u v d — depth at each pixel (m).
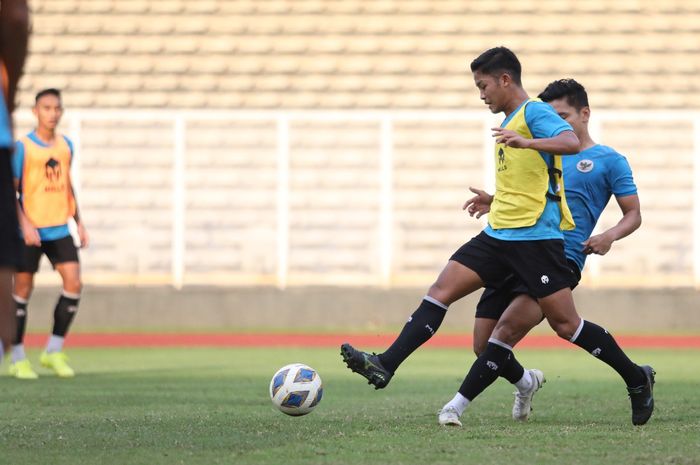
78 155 66.50
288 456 18.02
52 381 35.25
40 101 37.06
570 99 24.05
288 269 68.00
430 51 74.56
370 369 21.80
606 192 23.92
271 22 74.88
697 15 74.19
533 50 74.44
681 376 38.00
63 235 37.59
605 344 22.08
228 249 68.44
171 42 74.62
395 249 69.44
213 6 75.00
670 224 68.69
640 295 63.94
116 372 39.19
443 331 63.72
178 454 18.27
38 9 74.50
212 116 65.44
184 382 34.94
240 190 69.06
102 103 74.12
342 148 69.31
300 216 68.62
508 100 22.19
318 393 23.44
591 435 20.64
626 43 74.12
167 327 64.38
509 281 23.17
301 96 74.31
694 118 65.06
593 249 23.48
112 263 68.12
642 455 17.95
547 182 21.81
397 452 18.41
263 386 33.44
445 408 22.45
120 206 68.44
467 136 70.50
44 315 63.56
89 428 21.98
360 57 74.69
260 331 62.72
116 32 74.62
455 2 74.88
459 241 69.88
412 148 70.50
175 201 66.44
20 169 37.03
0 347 12.41
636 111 67.62
